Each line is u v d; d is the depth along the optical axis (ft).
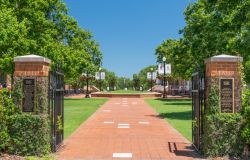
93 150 40.75
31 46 95.96
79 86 266.57
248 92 36.32
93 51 212.02
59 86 41.81
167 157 37.04
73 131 56.18
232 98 35.86
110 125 64.28
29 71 36.50
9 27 87.56
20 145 36.24
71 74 152.87
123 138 49.37
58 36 156.04
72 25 161.89
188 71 132.57
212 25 74.38
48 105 37.50
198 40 87.40
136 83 458.91
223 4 70.49
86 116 80.79
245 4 62.85
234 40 65.00
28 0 104.27
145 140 47.73
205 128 36.35
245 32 62.75
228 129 35.55
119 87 531.91
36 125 36.22
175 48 122.52
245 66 56.65
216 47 73.92
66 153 39.04
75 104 127.65
